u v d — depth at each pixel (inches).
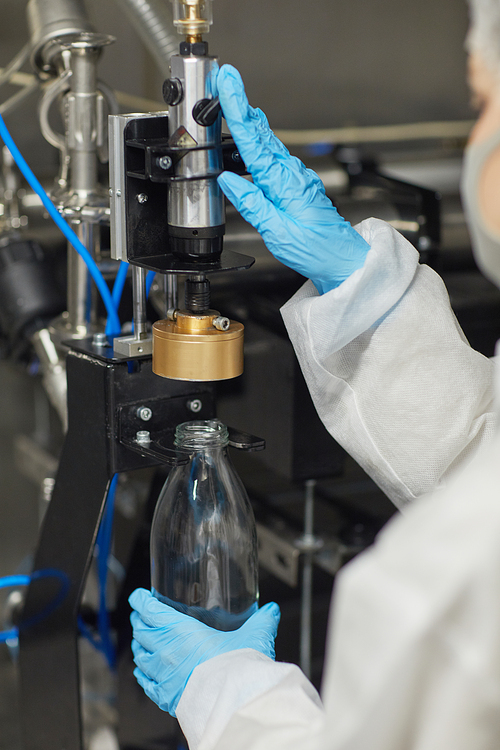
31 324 46.2
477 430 30.6
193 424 28.0
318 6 63.2
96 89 35.0
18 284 46.4
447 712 15.7
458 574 15.4
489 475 16.4
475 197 17.9
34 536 70.0
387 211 52.6
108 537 41.7
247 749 20.3
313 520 50.3
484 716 15.7
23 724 39.2
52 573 34.4
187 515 27.6
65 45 34.1
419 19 66.2
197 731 24.4
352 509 52.0
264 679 23.3
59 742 36.7
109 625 45.1
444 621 15.5
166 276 29.4
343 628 16.8
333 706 17.0
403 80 67.7
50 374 42.9
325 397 30.4
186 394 31.4
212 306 43.7
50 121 58.3
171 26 43.4
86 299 38.2
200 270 26.2
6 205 51.4
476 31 18.0
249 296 43.7
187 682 25.4
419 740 16.4
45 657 36.1
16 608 50.7
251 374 42.6
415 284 29.8
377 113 68.1
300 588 47.0
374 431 30.0
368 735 16.2
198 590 28.1
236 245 46.9
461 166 67.0
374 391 29.7
